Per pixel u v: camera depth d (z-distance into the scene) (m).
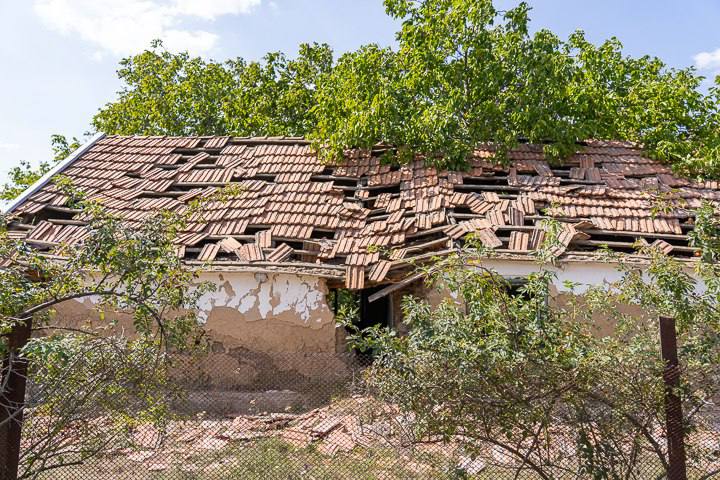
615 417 4.80
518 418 4.81
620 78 18.89
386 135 14.05
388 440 6.36
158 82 25.19
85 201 5.61
